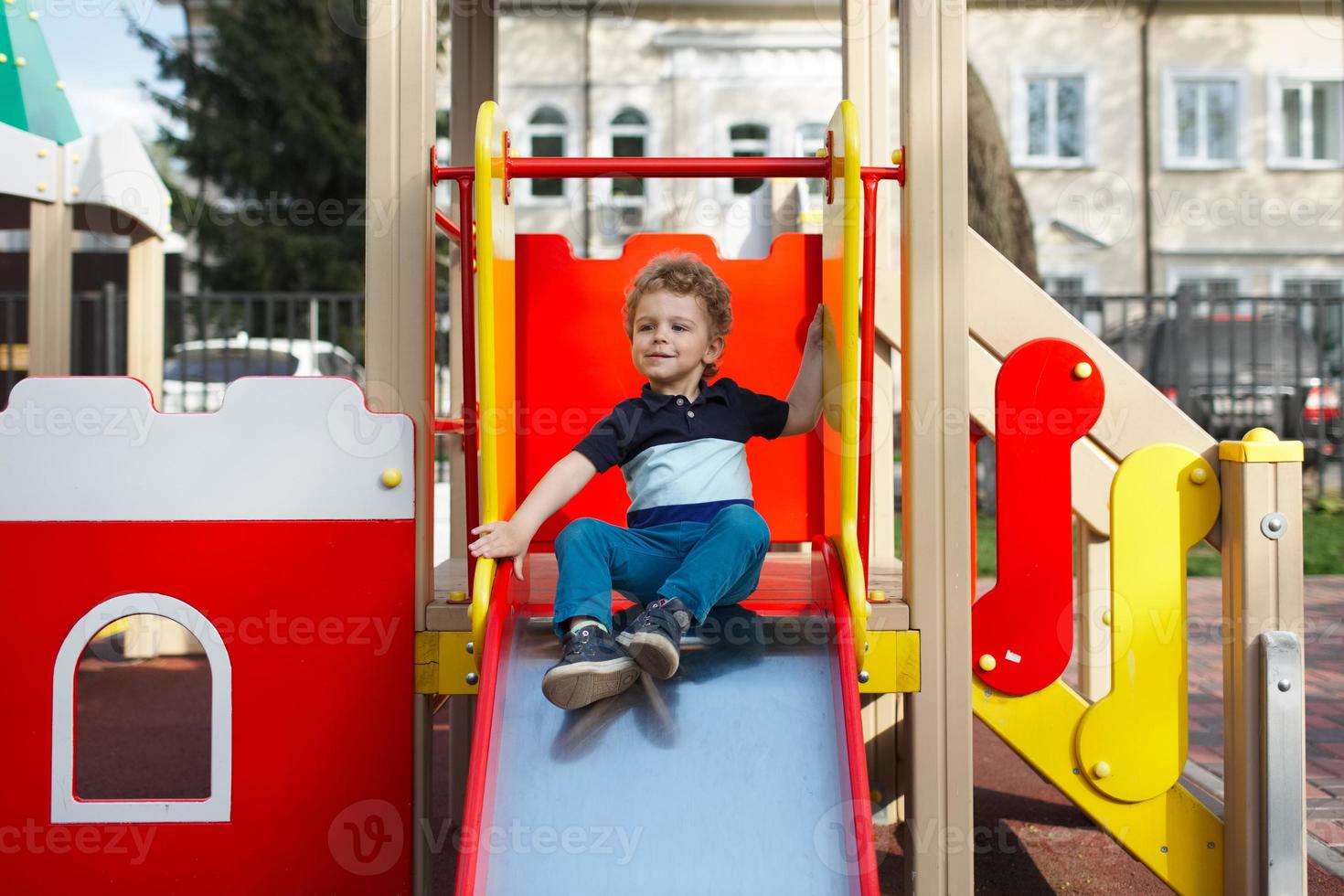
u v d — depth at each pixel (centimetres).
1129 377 260
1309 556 772
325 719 225
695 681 214
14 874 224
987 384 293
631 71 1684
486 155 208
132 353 557
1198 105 1692
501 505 247
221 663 226
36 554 226
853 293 217
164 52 1634
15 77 505
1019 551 243
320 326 1596
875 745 337
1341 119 1694
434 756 403
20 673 225
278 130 1645
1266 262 1700
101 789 336
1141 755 242
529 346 287
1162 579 244
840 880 189
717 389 253
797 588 259
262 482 227
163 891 223
